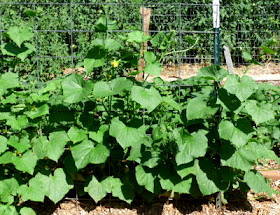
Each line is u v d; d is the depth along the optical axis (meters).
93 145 3.09
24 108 3.05
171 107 3.36
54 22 6.86
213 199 3.41
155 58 3.04
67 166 3.17
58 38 6.76
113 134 2.96
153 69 2.97
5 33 3.12
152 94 2.94
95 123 3.13
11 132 3.21
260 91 3.45
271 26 8.09
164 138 3.07
